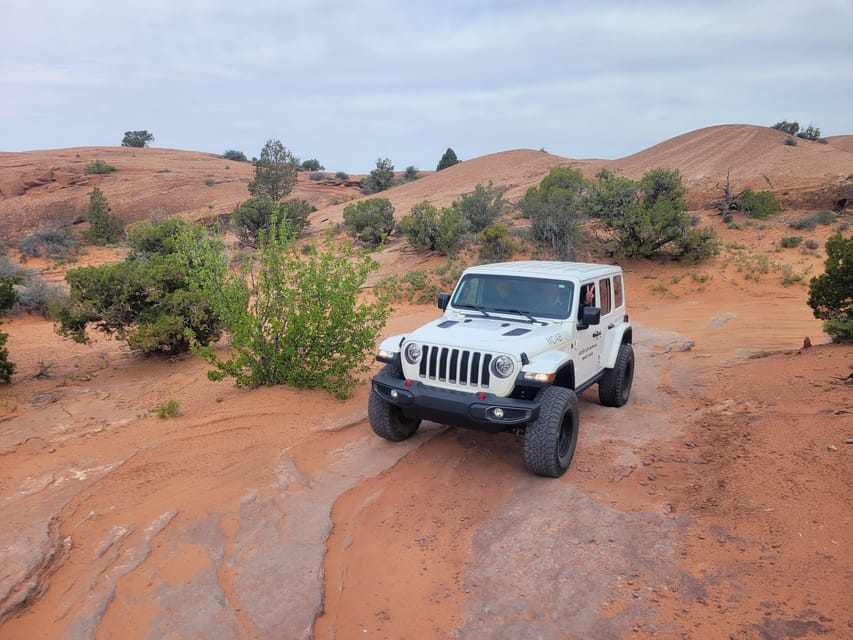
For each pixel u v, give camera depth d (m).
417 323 17.11
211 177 80.06
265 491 5.57
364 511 5.30
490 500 5.53
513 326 6.57
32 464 6.18
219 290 9.36
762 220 29.56
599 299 7.61
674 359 11.84
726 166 42.34
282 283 9.10
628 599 3.94
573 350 6.77
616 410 8.29
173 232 17.73
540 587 4.13
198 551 4.52
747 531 4.63
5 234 60.12
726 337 14.76
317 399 8.64
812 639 3.41
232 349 10.51
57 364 13.30
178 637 3.54
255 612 3.79
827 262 11.23
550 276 6.97
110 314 12.79
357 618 3.88
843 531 4.40
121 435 7.14
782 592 3.87
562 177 33.75
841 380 8.09
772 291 20.83
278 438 7.01
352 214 33.91
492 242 25.53
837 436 6.01
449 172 68.19
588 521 5.00
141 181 73.44
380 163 77.25
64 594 3.95
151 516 5.05
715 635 3.54
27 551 4.33
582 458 6.46
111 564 4.30
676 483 5.69
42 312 21.11
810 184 33.38
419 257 28.38
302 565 4.34
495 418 5.63
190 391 9.85
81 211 64.75
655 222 23.55
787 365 9.63
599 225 26.38
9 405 8.82
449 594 4.12
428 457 6.53
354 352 9.09
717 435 6.85
